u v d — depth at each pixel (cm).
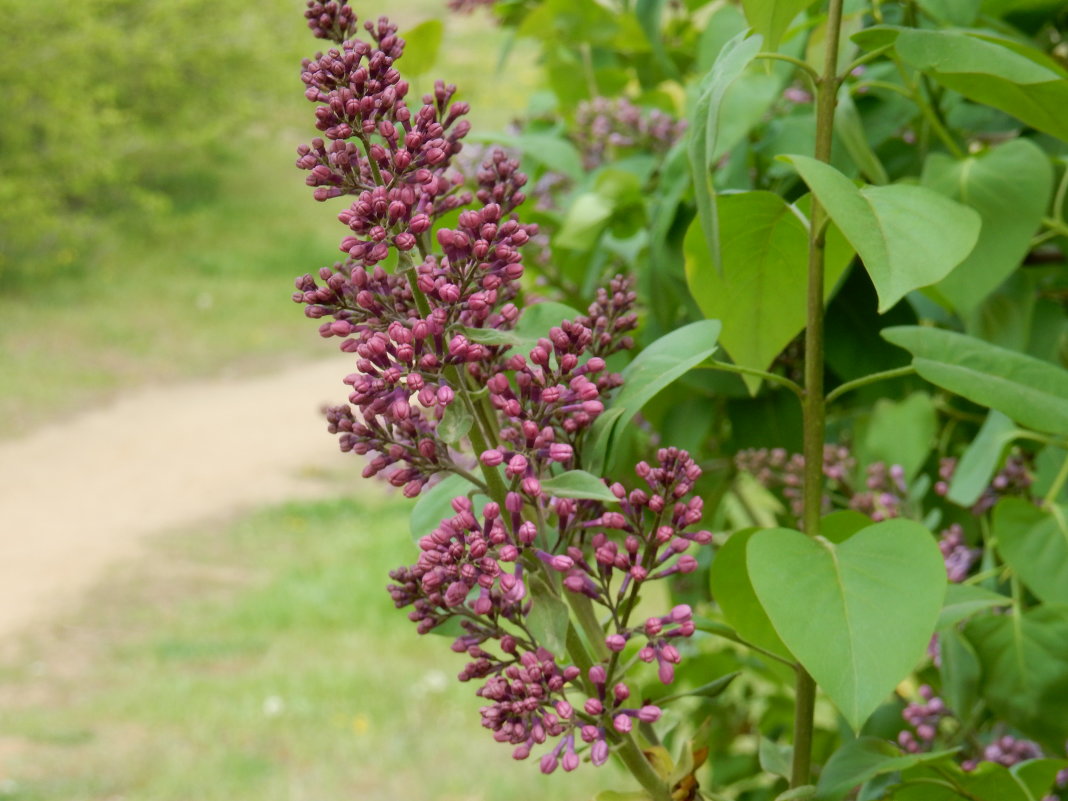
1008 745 167
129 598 982
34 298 1814
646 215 215
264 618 922
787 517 222
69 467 1309
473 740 730
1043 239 181
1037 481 188
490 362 124
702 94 123
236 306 1862
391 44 112
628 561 115
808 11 185
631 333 199
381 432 114
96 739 745
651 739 129
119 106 2092
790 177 194
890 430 200
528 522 111
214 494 1234
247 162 2533
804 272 141
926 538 110
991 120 193
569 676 112
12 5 1727
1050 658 161
